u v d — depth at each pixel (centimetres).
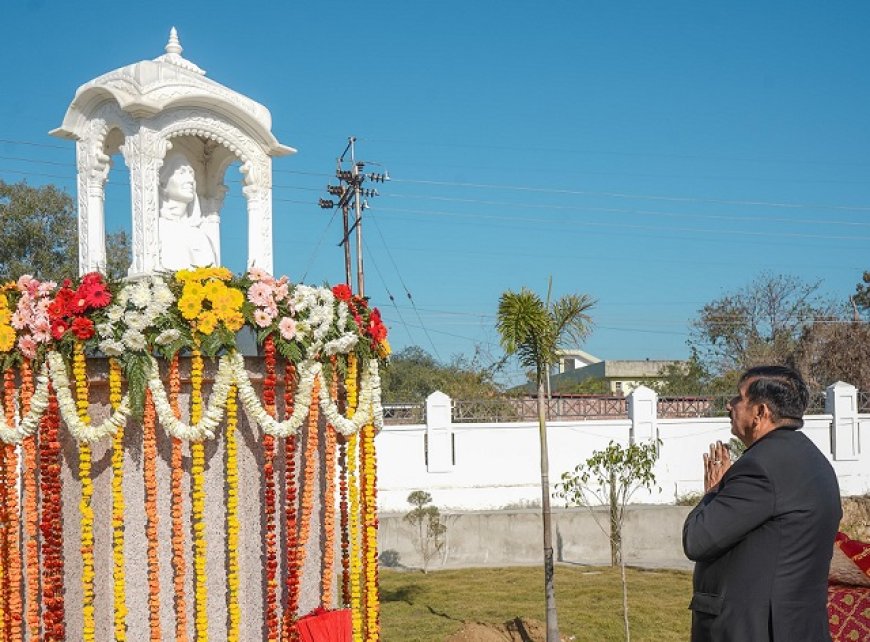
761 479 375
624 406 2023
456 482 1772
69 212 2478
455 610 1155
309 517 567
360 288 2664
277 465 564
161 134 602
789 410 392
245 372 527
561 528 1645
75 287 518
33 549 526
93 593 518
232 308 518
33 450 526
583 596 1244
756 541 375
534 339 925
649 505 1789
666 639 1008
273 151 654
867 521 1833
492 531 1616
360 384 598
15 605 538
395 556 1565
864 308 3719
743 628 370
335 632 553
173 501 517
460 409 1848
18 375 532
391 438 1758
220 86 631
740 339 3484
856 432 1978
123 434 518
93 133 630
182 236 643
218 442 539
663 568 1516
